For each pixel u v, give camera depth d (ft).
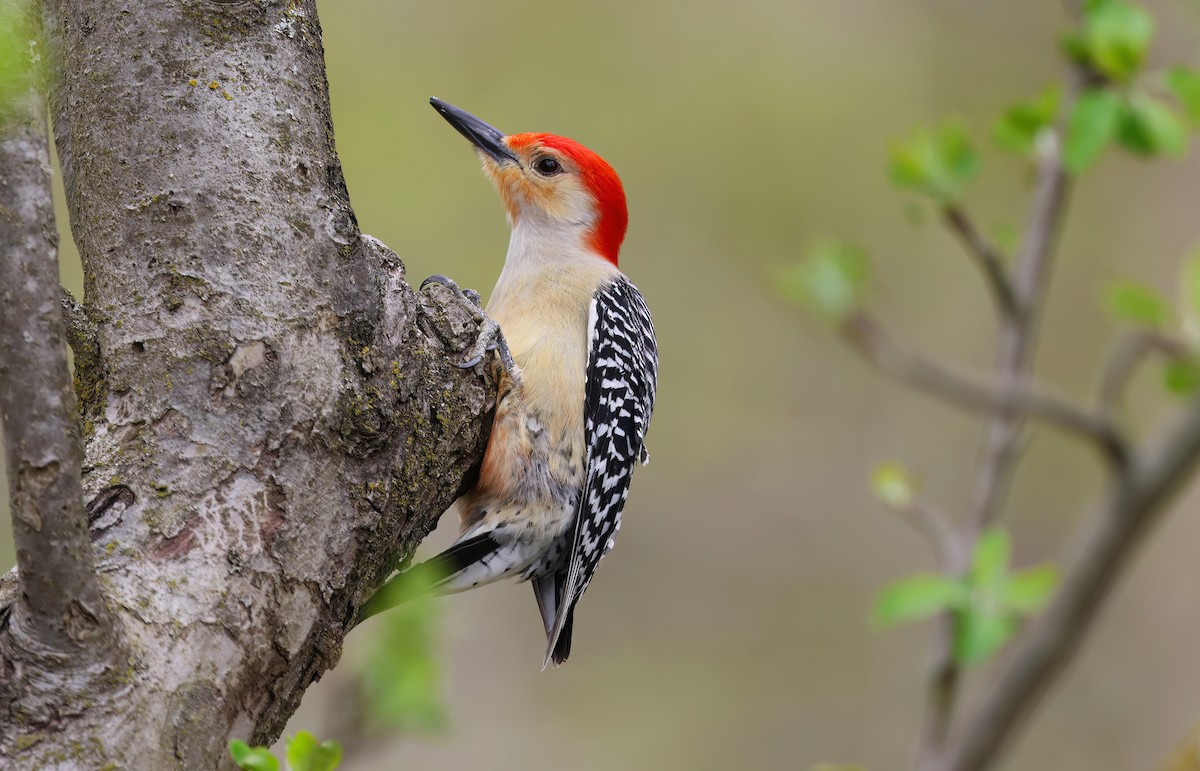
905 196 57.00
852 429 61.72
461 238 55.77
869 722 58.75
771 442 61.41
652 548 61.41
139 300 17.38
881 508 61.16
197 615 15.79
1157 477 32.30
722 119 60.39
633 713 59.00
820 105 60.34
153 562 15.96
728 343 61.00
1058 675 33.12
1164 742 55.01
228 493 16.63
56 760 14.42
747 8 60.75
